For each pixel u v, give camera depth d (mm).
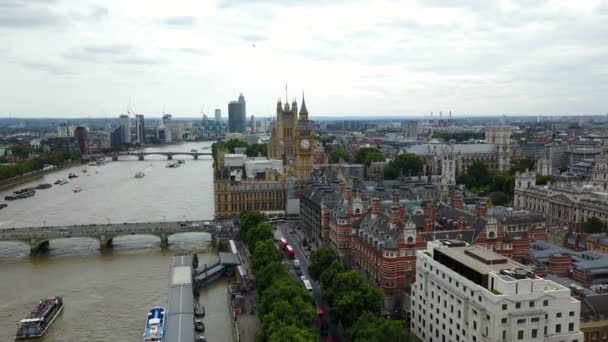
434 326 177000
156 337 186500
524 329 142000
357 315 177875
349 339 165250
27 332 197750
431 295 178875
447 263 169875
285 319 165375
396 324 153250
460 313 159250
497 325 141000
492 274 146750
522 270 152250
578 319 146625
